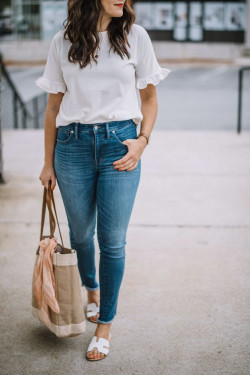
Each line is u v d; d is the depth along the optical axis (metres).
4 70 9.82
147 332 3.13
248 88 17.12
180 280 3.78
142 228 4.76
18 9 28.12
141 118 2.83
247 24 28.69
